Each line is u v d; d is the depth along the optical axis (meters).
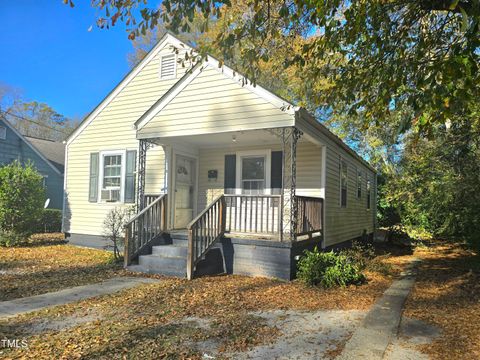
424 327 4.90
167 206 9.66
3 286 6.80
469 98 4.09
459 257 12.30
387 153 21.42
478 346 4.21
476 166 8.62
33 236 15.27
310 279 7.26
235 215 8.71
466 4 4.29
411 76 5.17
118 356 3.76
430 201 10.33
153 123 9.35
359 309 5.70
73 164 12.84
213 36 12.55
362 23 4.99
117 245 10.46
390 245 16.48
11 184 12.39
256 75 5.79
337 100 6.91
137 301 5.88
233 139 9.88
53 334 4.36
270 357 3.85
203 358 3.79
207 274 8.05
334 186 10.91
